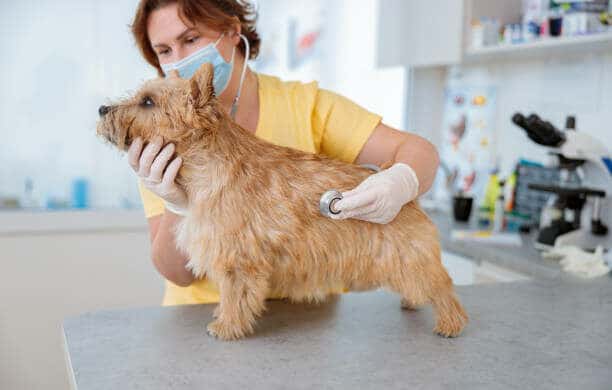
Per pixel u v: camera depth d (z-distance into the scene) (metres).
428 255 1.04
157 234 1.27
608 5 1.93
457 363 0.93
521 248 2.04
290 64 2.87
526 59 2.49
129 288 2.64
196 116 0.96
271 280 1.06
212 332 1.01
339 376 0.87
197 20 1.21
